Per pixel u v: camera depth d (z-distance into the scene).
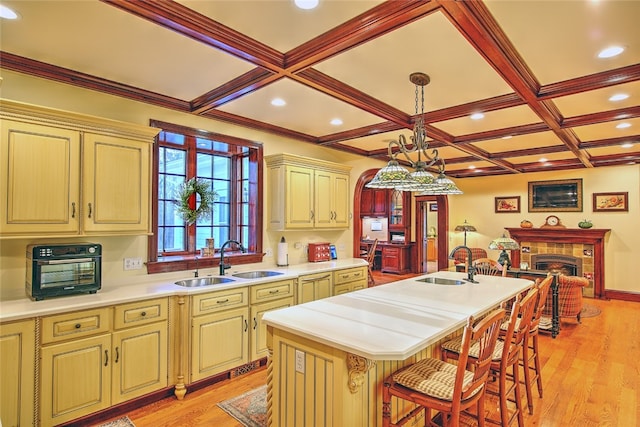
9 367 2.13
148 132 2.95
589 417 2.72
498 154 5.81
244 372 3.33
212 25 2.01
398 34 2.14
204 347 3.02
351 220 5.53
